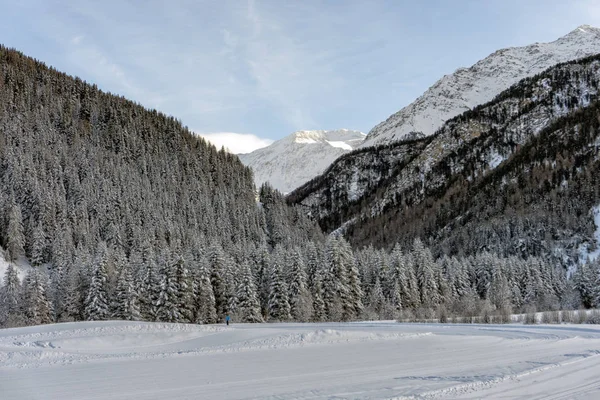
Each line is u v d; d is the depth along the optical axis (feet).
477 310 239.91
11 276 232.53
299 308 230.68
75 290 237.86
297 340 116.67
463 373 65.82
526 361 75.82
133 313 219.20
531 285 317.83
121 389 60.34
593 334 125.49
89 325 160.25
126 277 228.22
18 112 541.75
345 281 247.09
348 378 64.03
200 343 123.85
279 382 62.39
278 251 290.15
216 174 634.84
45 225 340.18
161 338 134.41
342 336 121.49
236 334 135.85
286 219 539.70
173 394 56.29
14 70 644.27
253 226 481.05
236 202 540.93
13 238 312.29
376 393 52.90
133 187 457.27
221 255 254.06
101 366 82.53
